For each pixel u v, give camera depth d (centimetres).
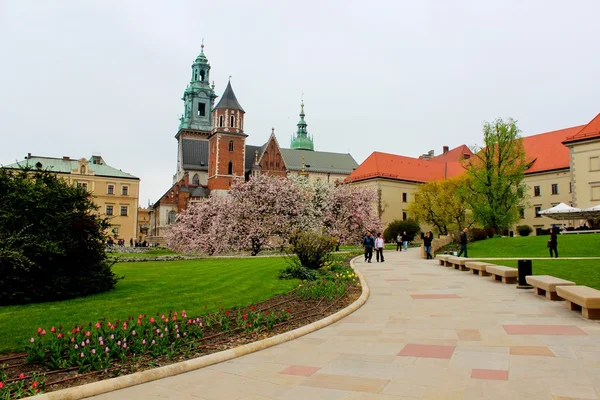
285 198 4212
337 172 10856
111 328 842
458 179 5916
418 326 987
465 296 1391
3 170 1323
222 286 1507
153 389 618
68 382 645
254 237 4012
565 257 2842
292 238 1972
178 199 9062
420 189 6431
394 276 1975
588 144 5431
